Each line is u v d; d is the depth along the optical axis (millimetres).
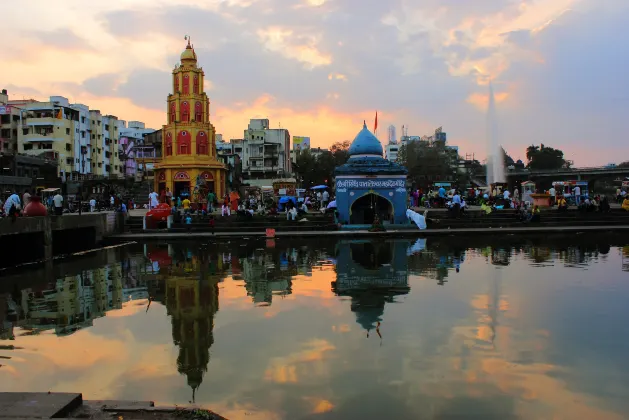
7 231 19125
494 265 18047
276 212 35188
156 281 16062
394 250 22516
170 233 30469
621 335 9734
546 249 22531
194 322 11023
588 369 8055
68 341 9875
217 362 8523
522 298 12828
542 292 13500
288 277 16156
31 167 55250
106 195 47094
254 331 10234
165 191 47719
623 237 27500
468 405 6852
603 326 10328
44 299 13766
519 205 35406
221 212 37531
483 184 81812
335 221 31750
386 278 15711
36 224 21109
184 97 51312
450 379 7688
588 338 9555
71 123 67375
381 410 6727
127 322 11188
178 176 49969
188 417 6121
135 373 8109
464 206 35844
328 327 10422
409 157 74125
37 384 7734
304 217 33219
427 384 7523
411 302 12469
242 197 59688
